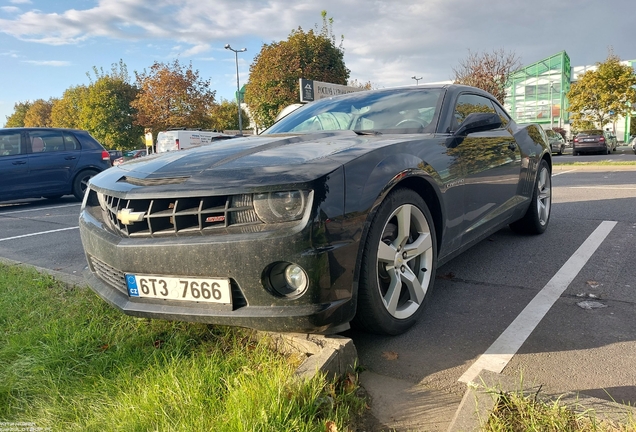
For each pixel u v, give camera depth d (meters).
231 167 2.12
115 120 37.88
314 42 22.95
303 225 1.88
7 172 9.15
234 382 1.86
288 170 1.99
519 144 4.05
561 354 2.25
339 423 1.66
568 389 1.95
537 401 1.62
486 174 3.33
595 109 31.05
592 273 3.38
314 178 1.93
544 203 4.70
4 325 2.73
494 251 4.08
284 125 3.61
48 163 9.61
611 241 4.19
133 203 2.17
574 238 4.38
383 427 1.75
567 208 5.93
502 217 3.72
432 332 2.55
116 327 2.59
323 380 1.80
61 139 9.94
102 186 2.44
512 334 2.48
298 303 1.92
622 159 18.19
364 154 2.22
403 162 2.40
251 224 1.95
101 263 2.50
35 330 2.54
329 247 1.93
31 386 2.04
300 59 22.47
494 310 2.81
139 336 2.44
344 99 3.73
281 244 1.87
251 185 1.94
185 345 2.31
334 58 23.38
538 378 2.04
